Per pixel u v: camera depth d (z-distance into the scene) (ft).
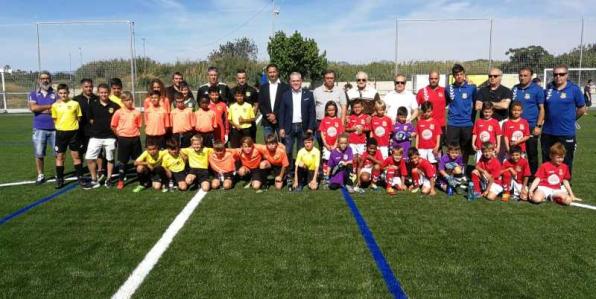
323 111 23.07
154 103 22.00
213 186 21.12
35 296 10.60
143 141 39.78
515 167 19.16
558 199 18.35
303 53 99.25
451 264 12.34
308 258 12.74
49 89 22.85
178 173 20.75
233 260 12.59
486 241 14.11
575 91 19.77
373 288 10.93
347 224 15.78
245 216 16.71
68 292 10.78
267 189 21.07
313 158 20.97
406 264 12.34
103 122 21.50
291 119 22.45
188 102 25.62
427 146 21.85
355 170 21.99
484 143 19.25
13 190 21.09
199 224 15.76
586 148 34.06
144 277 11.53
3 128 52.34
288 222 15.98
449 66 86.99
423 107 21.63
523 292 10.75
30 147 36.58
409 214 17.02
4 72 85.56
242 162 21.08
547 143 20.83
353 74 104.37
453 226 15.58
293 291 10.77
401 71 90.02
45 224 15.89
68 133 21.25
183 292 10.71
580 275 11.66
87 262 12.53
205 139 22.66
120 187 21.39
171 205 18.26
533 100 21.20
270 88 23.12
